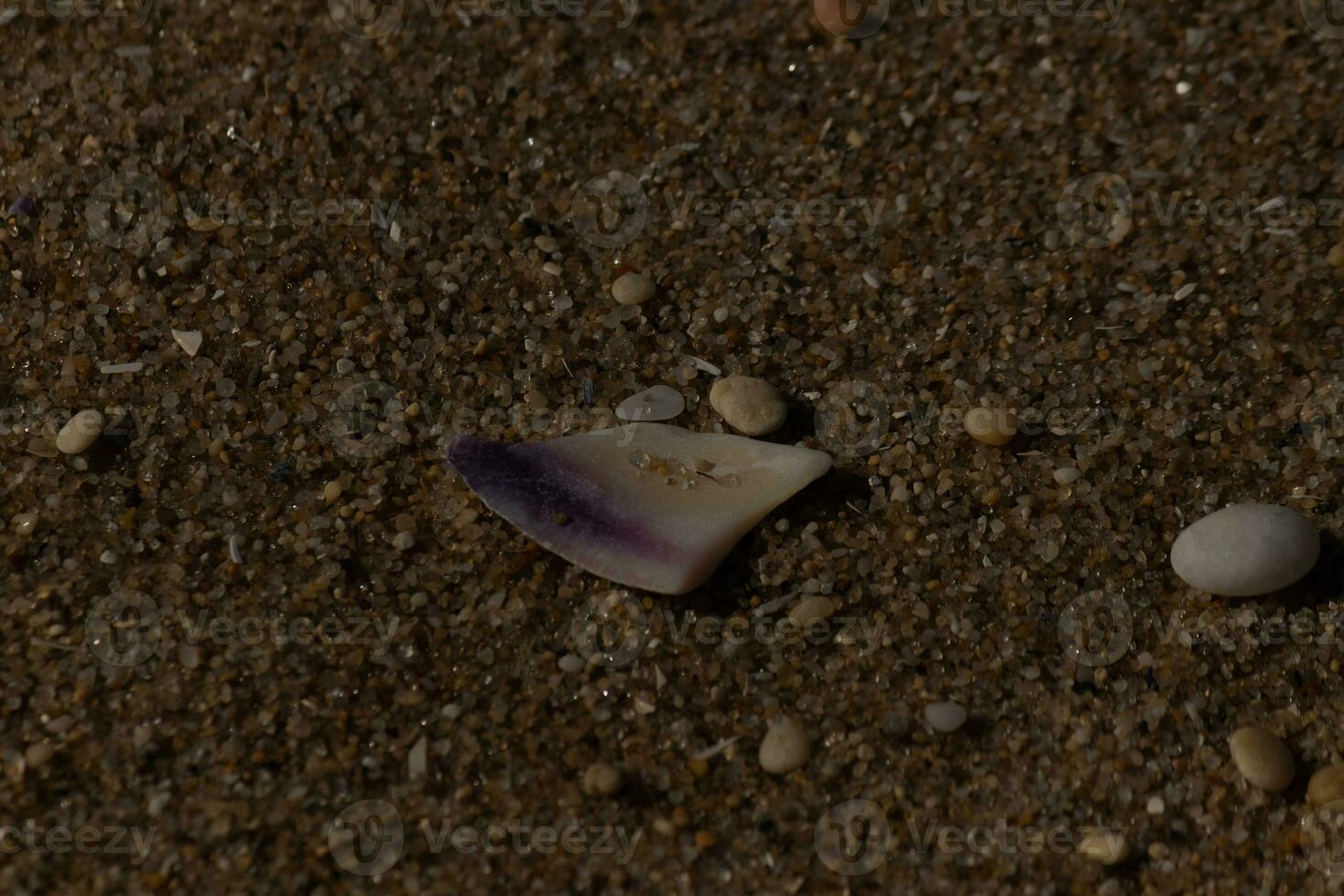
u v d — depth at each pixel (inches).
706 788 21.4
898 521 21.9
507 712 21.5
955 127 22.6
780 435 22.0
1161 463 22.0
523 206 22.5
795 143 22.6
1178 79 22.7
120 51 22.7
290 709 21.5
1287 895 21.3
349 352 22.2
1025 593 21.8
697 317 22.3
